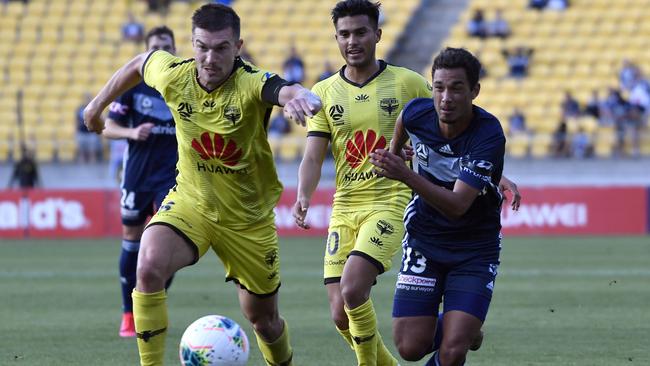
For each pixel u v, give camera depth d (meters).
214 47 21.69
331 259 25.55
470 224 22.02
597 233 74.81
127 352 29.84
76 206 76.44
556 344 30.94
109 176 88.69
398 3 101.88
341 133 26.06
